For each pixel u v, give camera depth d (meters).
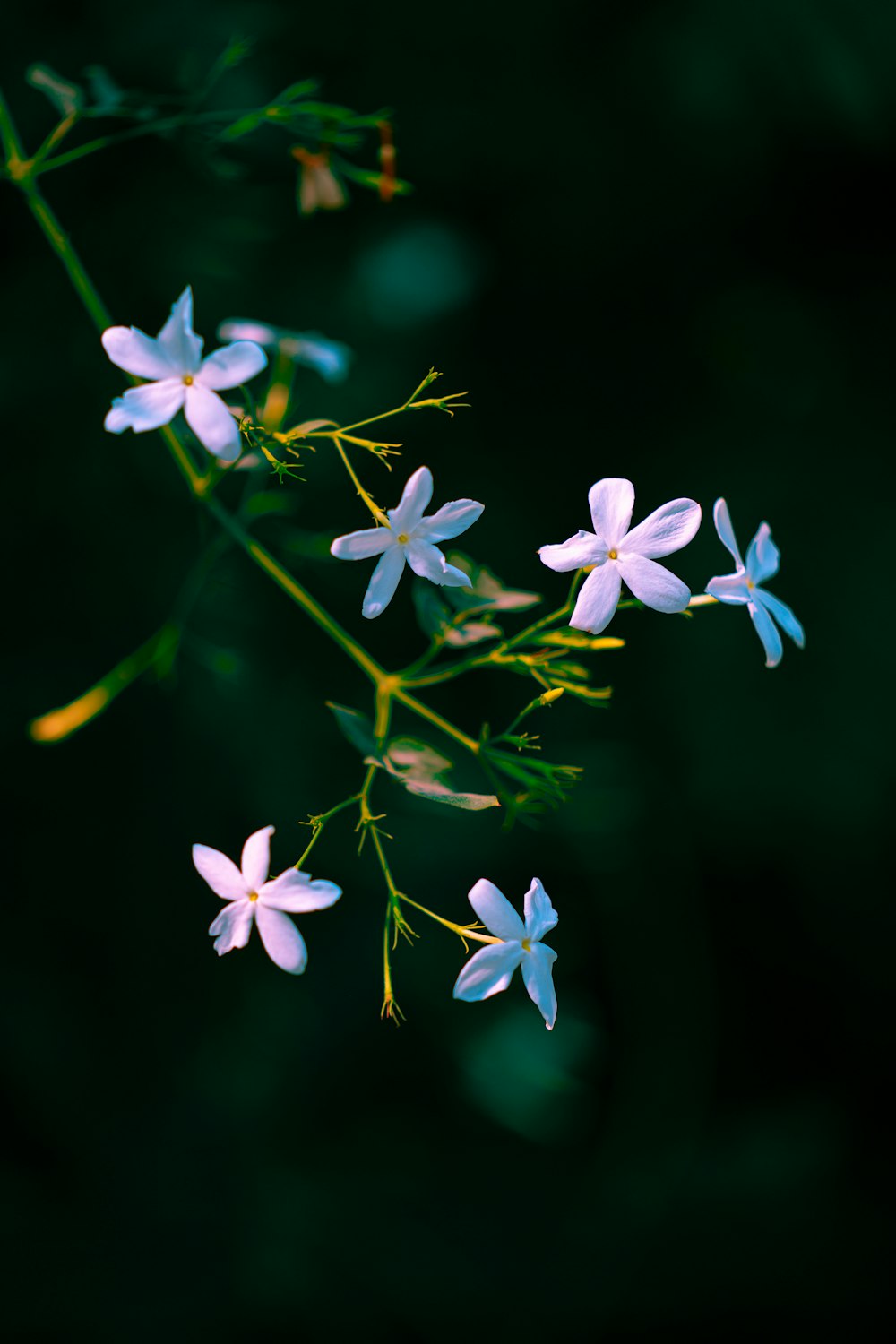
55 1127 0.84
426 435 0.82
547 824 0.86
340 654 0.84
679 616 0.91
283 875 0.40
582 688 0.43
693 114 0.79
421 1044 0.92
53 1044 0.82
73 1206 0.86
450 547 0.84
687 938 0.97
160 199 0.70
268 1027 0.86
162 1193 0.86
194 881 0.83
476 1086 0.84
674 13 0.78
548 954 0.40
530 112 0.80
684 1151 1.00
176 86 0.66
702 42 0.77
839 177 0.84
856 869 0.99
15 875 0.81
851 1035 1.09
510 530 0.86
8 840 0.80
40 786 0.79
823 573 0.90
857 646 0.90
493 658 0.43
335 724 0.83
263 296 0.75
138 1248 0.86
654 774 0.93
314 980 0.85
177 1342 0.84
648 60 0.78
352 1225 0.93
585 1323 0.95
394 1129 0.97
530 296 0.86
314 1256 0.91
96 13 0.66
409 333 0.78
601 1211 0.99
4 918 0.81
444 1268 0.94
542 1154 1.01
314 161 0.51
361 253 0.77
